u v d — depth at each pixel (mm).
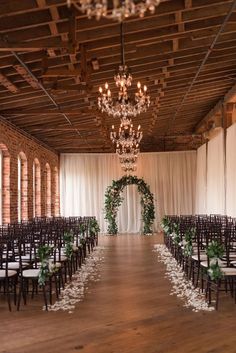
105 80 10258
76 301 7066
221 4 7312
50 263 6809
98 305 6785
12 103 11281
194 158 21297
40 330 5539
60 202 21375
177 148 21797
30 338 5230
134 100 8578
